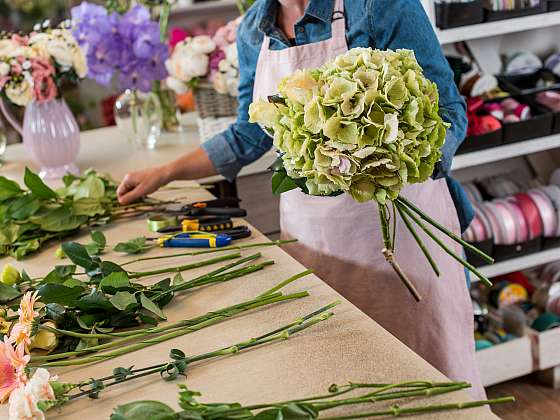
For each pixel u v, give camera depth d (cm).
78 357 134
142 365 129
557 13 275
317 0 182
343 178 126
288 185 142
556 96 288
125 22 279
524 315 297
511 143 284
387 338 129
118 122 287
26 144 261
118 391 121
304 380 119
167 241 180
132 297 139
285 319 139
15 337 126
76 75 259
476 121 278
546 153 331
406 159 126
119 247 177
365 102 125
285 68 190
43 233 194
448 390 112
